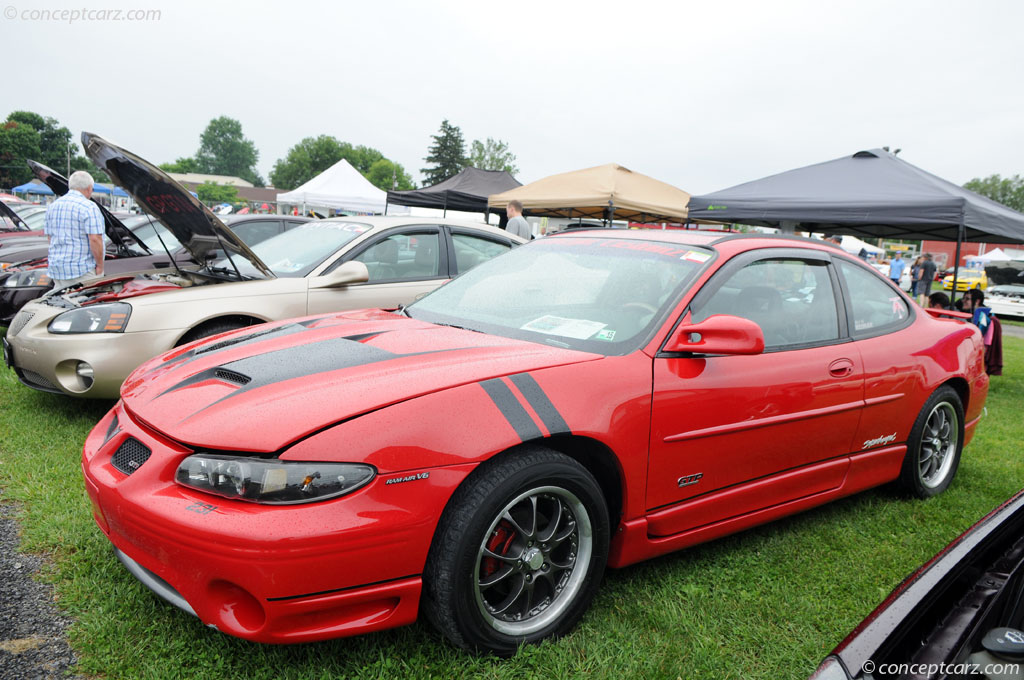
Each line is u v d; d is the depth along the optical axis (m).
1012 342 13.11
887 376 3.11
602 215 11.34
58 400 4.49
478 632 1.93
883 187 7.90
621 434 2.15
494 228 5.77
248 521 1.65
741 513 2.63
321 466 1.71
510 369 2.08
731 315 2.53
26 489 3.02
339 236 5.00
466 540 1.84
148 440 1.93
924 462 3.57
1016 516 1.65
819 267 3.09
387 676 1.90
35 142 82.50
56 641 2.02
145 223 7.34
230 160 174.12
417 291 4.99
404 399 1.87
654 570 2.62
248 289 4.30
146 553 1.81
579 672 1.97
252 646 2.01
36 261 7.41
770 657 2.12
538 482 1.97
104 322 3.89
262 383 2.03
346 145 125.56
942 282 26.11
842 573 2.69
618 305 2.57
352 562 1.71
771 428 2.61
